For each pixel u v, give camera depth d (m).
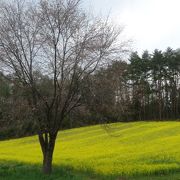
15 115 23.28
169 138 42.59
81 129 68.69
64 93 23.31
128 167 25.25
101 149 38.19
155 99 95.62
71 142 48.41
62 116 23.80
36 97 23.14
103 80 23.12
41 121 23.50
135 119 88.25
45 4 23.27
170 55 94.12
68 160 31.19
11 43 23.08
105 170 24.88
